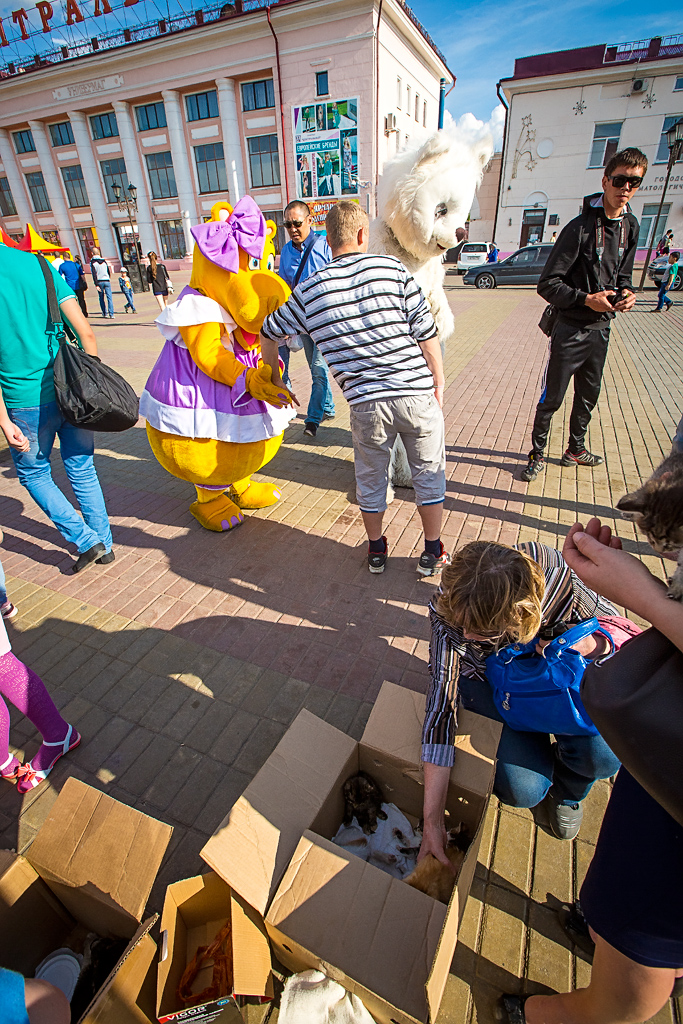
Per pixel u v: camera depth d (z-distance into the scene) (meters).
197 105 24.58
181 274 25.48
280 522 3.77
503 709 1.75
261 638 2.74
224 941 1.41
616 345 8.90
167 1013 1.26
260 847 1.42
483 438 5.09
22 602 3.08
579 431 4.32
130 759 2.16
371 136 21.36
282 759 1.63
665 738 0.84
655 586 0.95
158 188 27.69
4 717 1.97
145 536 3.68
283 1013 1.35
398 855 1.69
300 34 20.73
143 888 1.30
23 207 31.95
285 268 4.48
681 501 0.92
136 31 24.83
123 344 9.80
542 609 1.54
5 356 2.68
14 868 1.37
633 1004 1.15
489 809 1.96
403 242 3.20
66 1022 1.04
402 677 2.49
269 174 24.36
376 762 1.70
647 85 22.39
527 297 15.09
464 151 2.98
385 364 2.53
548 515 3.74
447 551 3.35
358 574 3.19
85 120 27.34
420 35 22.84
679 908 1.00
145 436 5.66
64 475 4.76
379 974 1.20
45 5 27.31
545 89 23.73
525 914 1.67
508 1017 1.44
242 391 2.99
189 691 2.46
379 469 2.83
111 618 2.92
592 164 24.48
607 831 1.14
